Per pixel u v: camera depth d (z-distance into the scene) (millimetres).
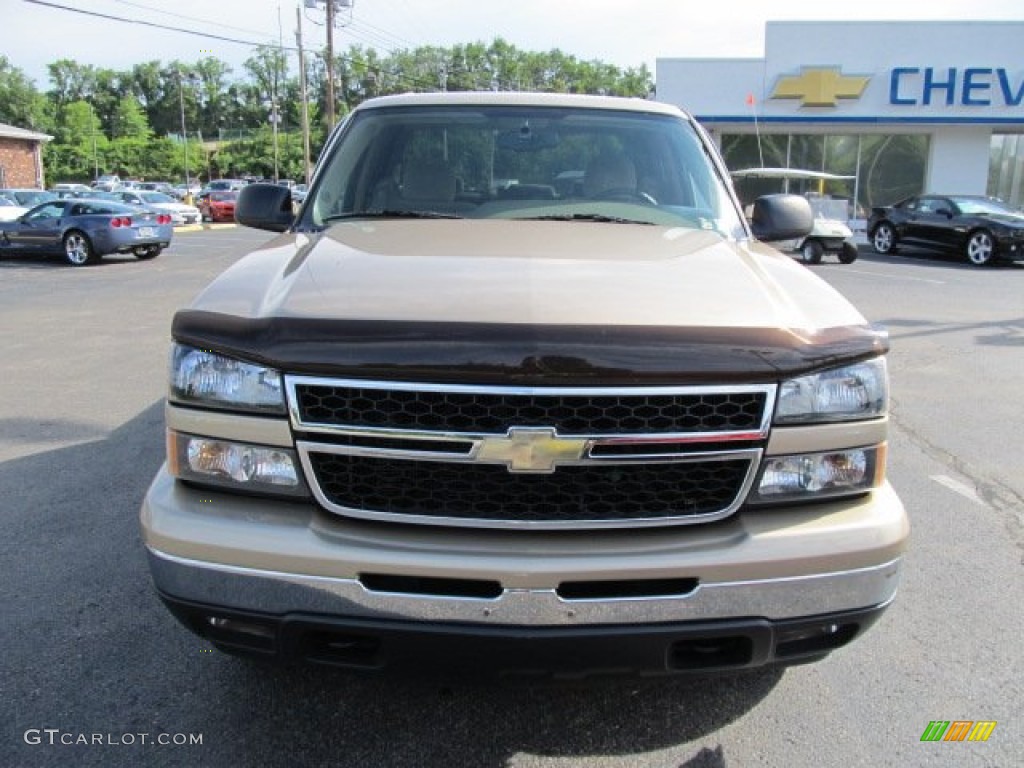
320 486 2137
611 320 2094
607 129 3783
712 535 2131
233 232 32219
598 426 2055
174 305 11555
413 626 2066
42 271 16672
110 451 5121
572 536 2119
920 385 7027
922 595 3504
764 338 2113
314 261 2594
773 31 24188
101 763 2430
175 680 2824
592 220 3357
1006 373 7457
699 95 24750
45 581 3496
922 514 4355
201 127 156875
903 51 24047
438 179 3566
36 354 8078
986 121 24156
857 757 2510
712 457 2113
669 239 2996
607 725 2633
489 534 2119
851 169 25984
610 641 2072
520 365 2000
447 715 2662
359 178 3586
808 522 2172
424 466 2105
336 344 2064
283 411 2125
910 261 18422
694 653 2191
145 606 3299
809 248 17438
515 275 2393
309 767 2430
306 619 2090
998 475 4918
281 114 136125
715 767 2461
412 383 2037
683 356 2047
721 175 3701
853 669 2965
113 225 18031
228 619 2146
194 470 2219
